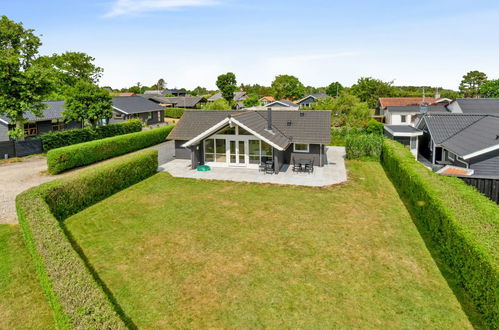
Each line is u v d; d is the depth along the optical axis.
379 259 11.05
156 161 23.14
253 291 9.38
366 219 14.53
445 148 22.30
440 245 11.23
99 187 17.19
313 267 10.60
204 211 15.62
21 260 10.91
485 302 7.78
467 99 37.28
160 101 78.00
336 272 10.30
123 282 9.85
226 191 18.69
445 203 11.32
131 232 13.35
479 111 35.06
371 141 26.80
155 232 13.34
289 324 8.05
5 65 27.75
